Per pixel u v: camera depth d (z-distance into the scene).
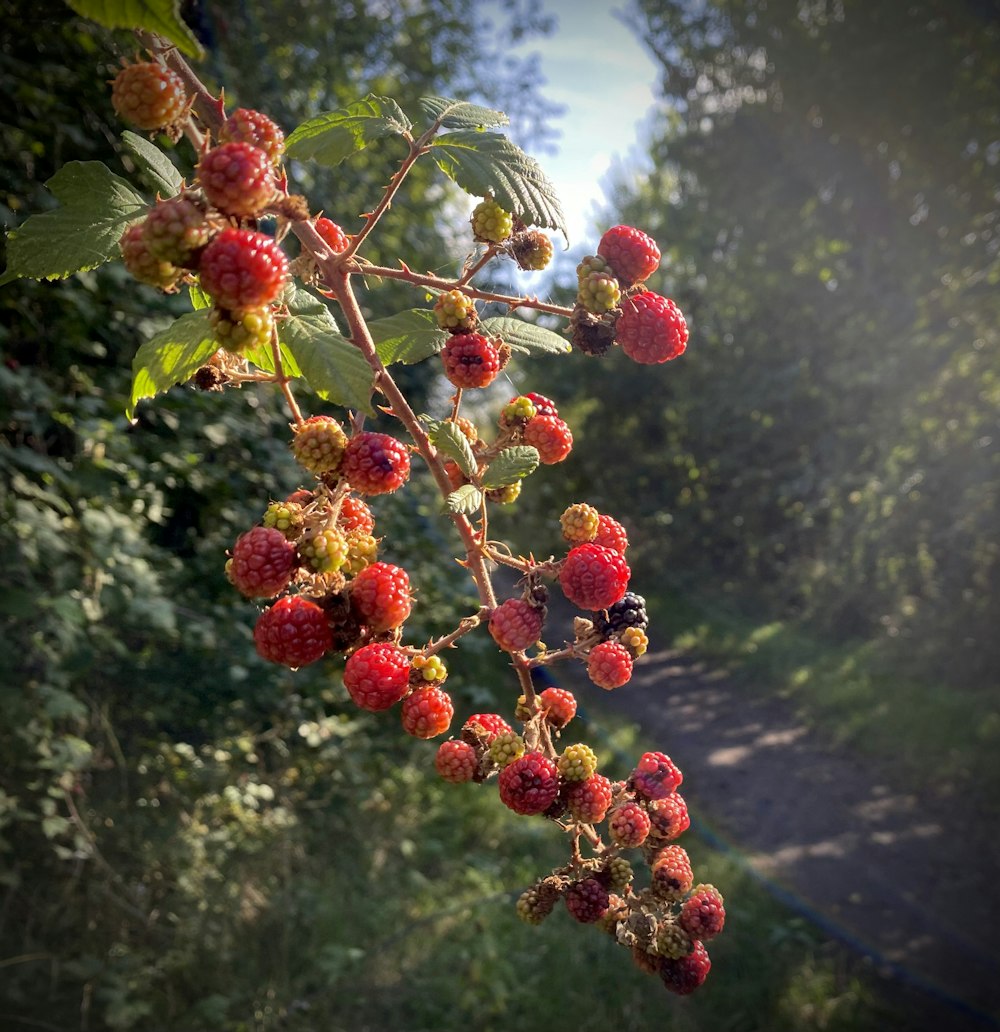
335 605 1.02
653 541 15.03
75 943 3.62
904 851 6.27
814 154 11.64
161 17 0.67
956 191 10.48
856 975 4.83
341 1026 3.93
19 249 0.94
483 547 1.06
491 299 1.07
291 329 0.92
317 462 0.97
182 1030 3.55
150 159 0.99
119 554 3.46
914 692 9.00
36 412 3.70
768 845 6.27
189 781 4.40
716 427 13.43
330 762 5.21
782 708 9.20
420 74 8.18
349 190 6.17
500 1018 4.18
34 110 3.92
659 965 1.12
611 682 1.09
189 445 4.34
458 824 5.57
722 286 13.54
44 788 3.65
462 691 5.89
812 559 12.29
